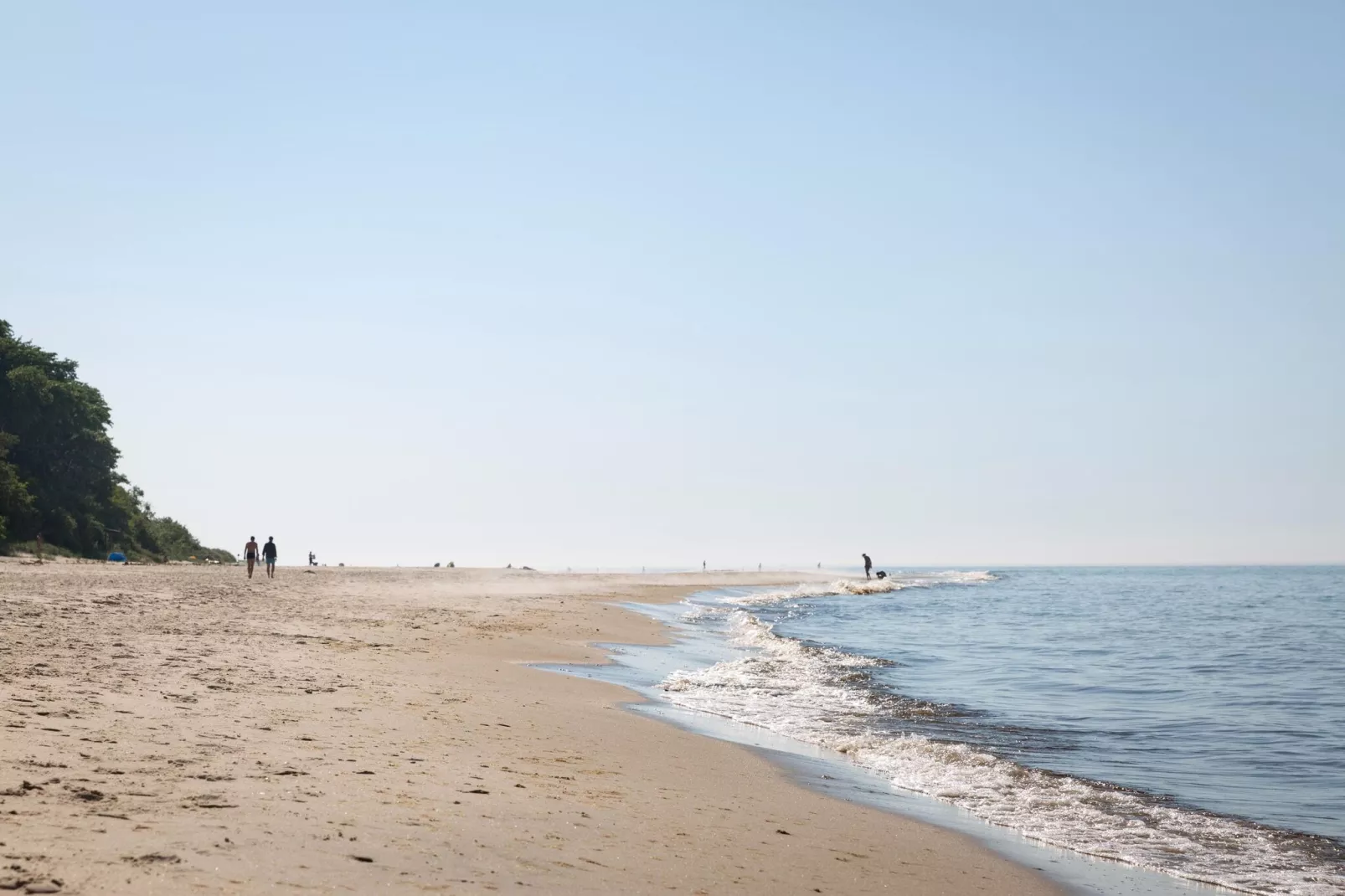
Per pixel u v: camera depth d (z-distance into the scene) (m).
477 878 6.57
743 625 42.31
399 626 28.05
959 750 15.38
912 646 35.03
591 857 7.65
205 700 12.63
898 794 12.74
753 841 9.23
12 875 5.24
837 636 38.66
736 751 14.49
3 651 14.85
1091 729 18.31
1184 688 24.25
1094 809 12.30
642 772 11.97
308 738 11.01
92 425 75.69
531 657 24.67
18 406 71.06
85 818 6.64
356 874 6.19
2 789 7.16
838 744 15.84
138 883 5.40
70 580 36.34
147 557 76.75
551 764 11.62
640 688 21.11
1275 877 9.86
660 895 6.96
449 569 95.50
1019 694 22.80
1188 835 11.26
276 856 6.32
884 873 8.81
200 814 7.17
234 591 37.69
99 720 10.38
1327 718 19.66
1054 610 58.84
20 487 66.00
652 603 55.41
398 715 13.43
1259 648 35.53
